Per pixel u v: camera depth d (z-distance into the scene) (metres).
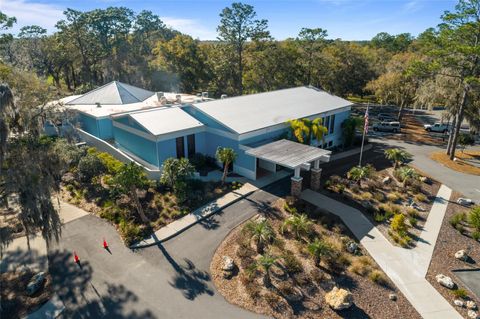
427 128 41.88
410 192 23.12
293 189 21.48
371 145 34.62
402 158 26.42
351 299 13.08
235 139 24.34
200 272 15.04
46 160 14.68
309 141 28.53
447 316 12.77
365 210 20.28
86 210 20.48
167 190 22.16
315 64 51.53
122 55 62.66
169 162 21.62
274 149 23.08
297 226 17.14
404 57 53.22
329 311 12.84
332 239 17.31
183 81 57.84
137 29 86.62
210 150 27.05
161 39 91.06
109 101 36.09
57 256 16.27
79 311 13.05
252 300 13.35
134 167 18.27
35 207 13.85
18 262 15.81
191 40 58.06
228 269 14.88
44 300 13.59
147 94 40.44
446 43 26.80
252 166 24.03
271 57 50.19
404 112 55.19
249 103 29.67
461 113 28.56
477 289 14.23
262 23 51.31
